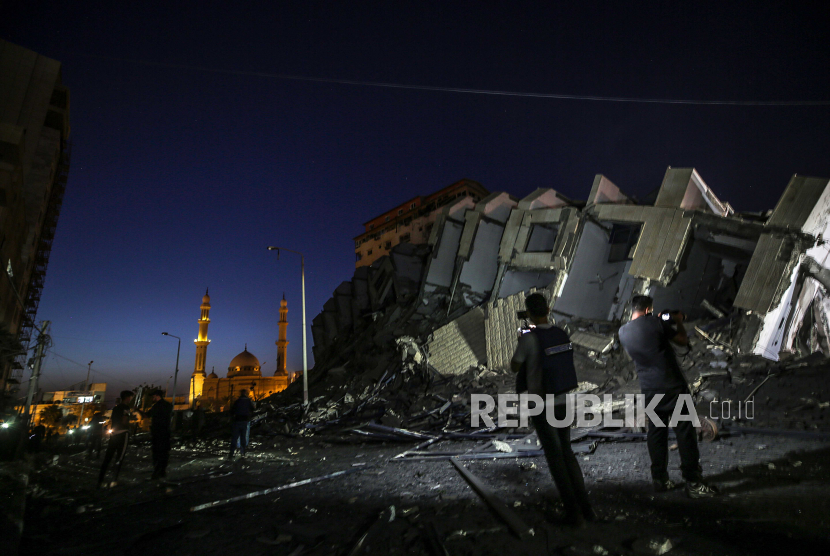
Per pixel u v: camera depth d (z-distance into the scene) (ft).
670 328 13.78
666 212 57.52
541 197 81.30
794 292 48.16
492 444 28.04
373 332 101.50
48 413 190.80
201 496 18.35
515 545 9.77
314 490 18.01
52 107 139.33
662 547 8.89
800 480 14.01
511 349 64.64
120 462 23.82
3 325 94.68
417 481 18.38
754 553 8.54
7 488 21.70
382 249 213.87
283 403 93.81
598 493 14.08
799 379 33.17
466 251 90.38
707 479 14.99
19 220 97.09
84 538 12.92
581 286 67.62
